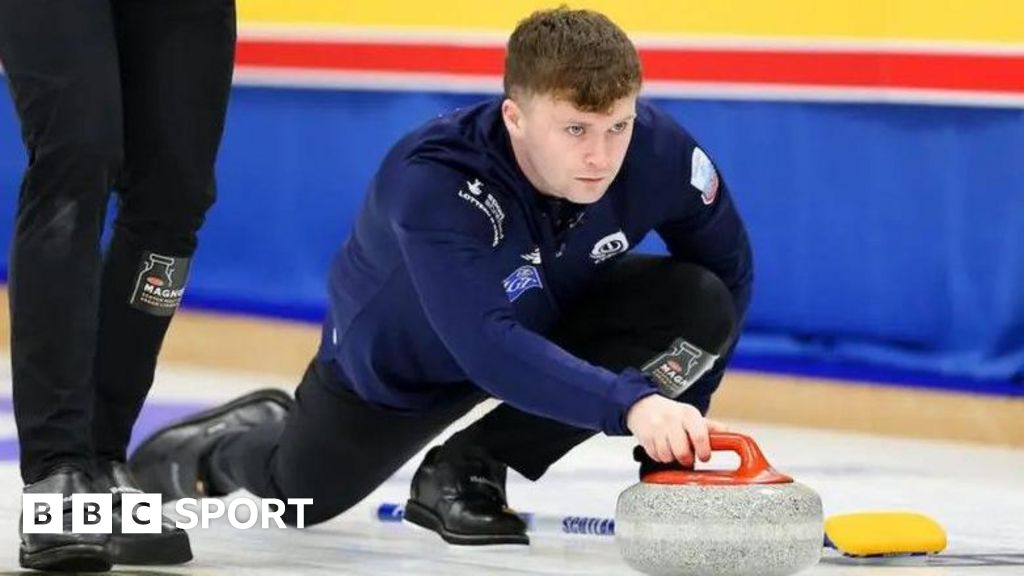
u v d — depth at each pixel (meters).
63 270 6.75
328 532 8.53
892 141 13.38
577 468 11.37
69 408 6.80
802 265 13.83
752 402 14.22
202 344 16.70
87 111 6.72
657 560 6.08
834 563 7.44
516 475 10.98
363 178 15.64
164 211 7.36
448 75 15.09
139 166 7.32
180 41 7.25
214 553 7.77
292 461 8.38
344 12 15.57
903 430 13.47
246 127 16.14
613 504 9.70
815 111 13.64
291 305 16.09
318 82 15.74
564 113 6.43
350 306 7.67
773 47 13.74
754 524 6.00
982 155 13.02
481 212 6.80
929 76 13.16
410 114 15.31
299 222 15.98
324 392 8.10
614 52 6.42
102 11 6.88
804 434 13.52
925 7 13.15
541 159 6.59
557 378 6.32
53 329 6.76
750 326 14.17
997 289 13.02
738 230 7.77
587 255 7.40
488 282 6.66
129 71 7.27
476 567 7.42
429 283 6.69
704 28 13.97
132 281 7.42
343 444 8.12
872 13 13.36
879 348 13.57
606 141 6.49
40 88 6.71
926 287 13.32
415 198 6.76
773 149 13.83
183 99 7.26
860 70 13.44
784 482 6.14
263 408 9.04
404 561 7.58
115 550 7.17
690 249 7.77
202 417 9.06
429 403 7.91
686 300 7.59
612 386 6.20
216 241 16.47
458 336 6.63
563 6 6.89
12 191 17.48
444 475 8.10
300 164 15.93
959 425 13.21
